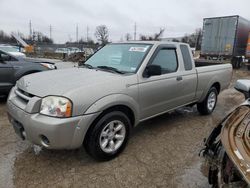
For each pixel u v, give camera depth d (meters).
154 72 3.87
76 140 3.10
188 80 4.87
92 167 3.40
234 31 18.59
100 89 3.30
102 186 3.03
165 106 4.48
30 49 32.97
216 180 2.39
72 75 3.71
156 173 3.33
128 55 4.23
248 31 20.83
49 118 2.99
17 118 3.28
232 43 18.83
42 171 3.28
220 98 8.12
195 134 4.68
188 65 4.95
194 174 3.34
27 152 3.75
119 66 4.13
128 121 3.70
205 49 20.38
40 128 2.99
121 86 3.55
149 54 4.10
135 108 3.79
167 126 5.05
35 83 3.43
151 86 4.03
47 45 43.16
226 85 6.31
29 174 3.20
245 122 2.46
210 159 2.52
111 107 3.46
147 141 4.29
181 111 6.20
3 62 6.05
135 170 3.38
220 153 2.37
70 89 3.12
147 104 4.05
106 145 3.50
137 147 4.04
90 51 26.23
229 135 2.26
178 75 4.62
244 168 1.86
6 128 4.61
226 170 2.20
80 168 3.37
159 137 4.48
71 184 3.04
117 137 3.63
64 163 3.48
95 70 4.04
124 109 3.71
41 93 3.15
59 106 2.99
